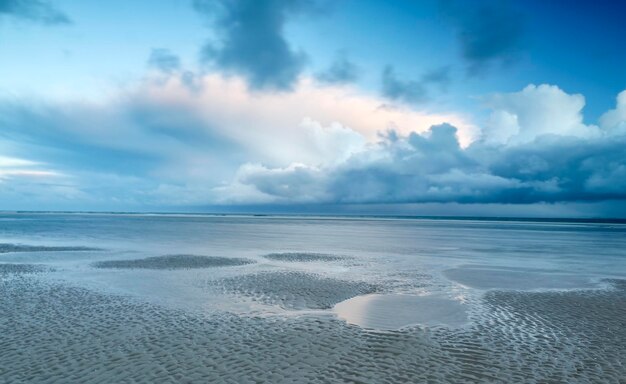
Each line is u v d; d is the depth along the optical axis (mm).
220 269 27906
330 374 10188
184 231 76625
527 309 17391
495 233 85062
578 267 30938
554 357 11570
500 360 11297
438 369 10602
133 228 84000
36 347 11914
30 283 21688
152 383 9562
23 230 69875
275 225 122250
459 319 15680
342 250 43438
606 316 16281
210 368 10500
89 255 34750
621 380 10047
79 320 14797
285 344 12445
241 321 14977
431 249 45594
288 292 20312
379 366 10766
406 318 15750
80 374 10031
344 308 17281
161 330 13719
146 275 24938
